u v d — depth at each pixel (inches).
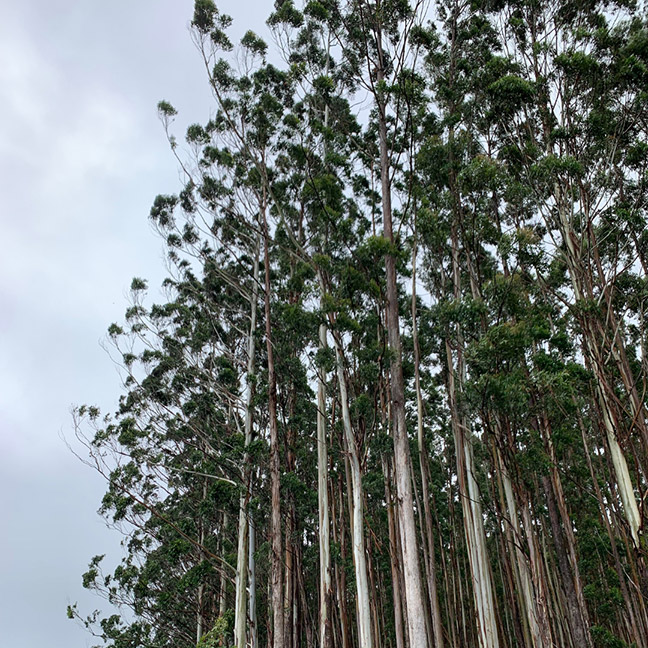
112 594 1040.8
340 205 846.5
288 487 839.1
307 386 916.6
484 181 655.1
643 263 658.8
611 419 601.9
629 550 562.6
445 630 1048.2
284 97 943.7
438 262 845.2
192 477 1054.4
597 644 850.1
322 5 834.2
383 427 840.9
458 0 829.2
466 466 727.1
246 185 979.3
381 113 815.1
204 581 1008.2
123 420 1039.6
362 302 794.2
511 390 548.7
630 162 661.3
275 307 948.0
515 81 666.8
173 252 1153.4
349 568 924.0
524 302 640.4
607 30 663.8
